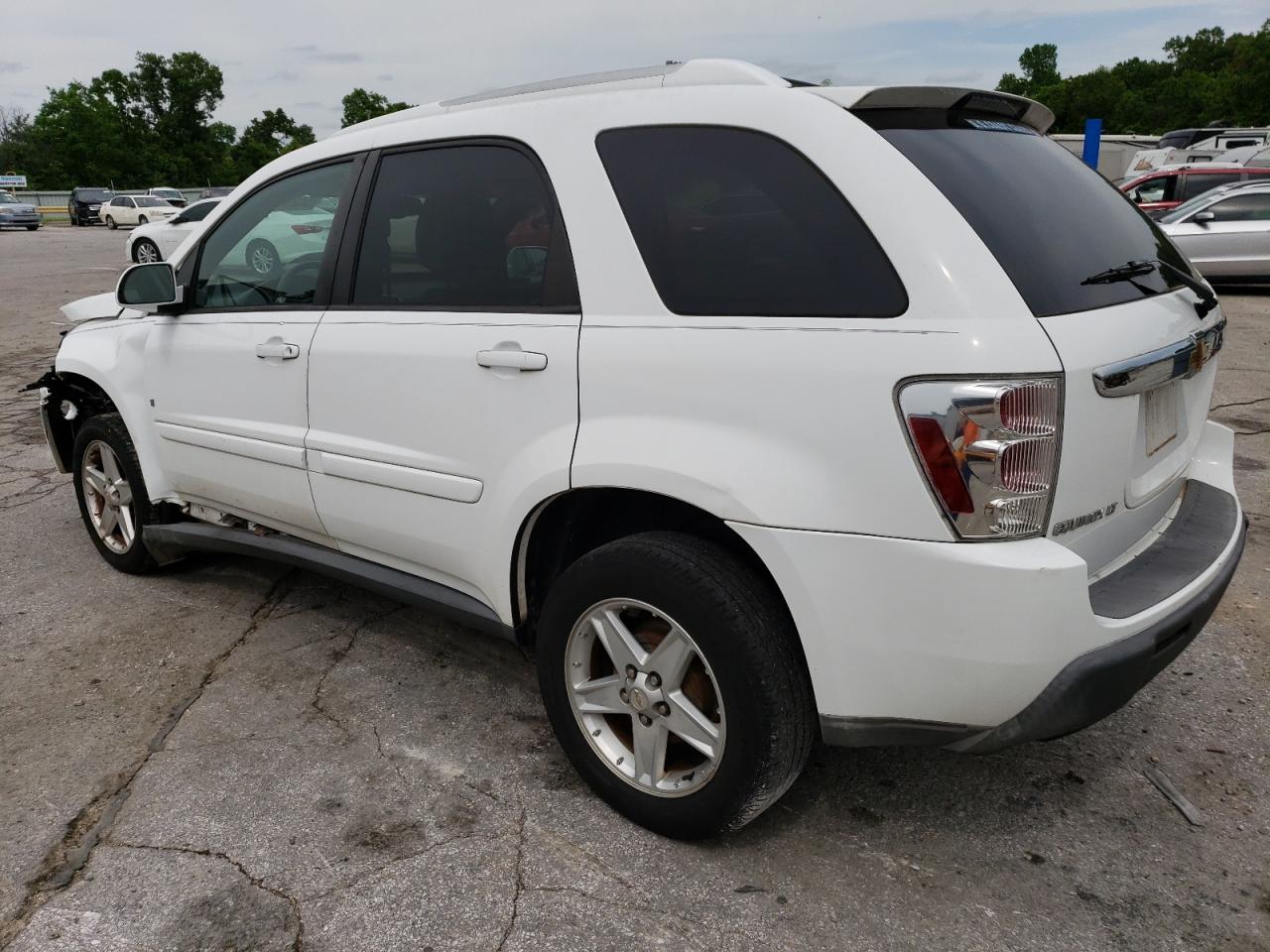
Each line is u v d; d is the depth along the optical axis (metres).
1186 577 2.22
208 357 3.41
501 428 2.51
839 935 2.10
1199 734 2.84
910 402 1.88
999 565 1.85
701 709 2.30
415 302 2.79
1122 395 2.01
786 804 2.56
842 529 1.97
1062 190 2.35
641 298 2.27
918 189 1.99
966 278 1.89
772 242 2.11
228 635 3.66
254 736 2.94
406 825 2.49
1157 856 2.34
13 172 79.31
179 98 79.12
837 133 2.09
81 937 2.13
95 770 2.78
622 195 2.33
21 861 2.39
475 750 2.84
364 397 2.85
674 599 2.18
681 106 2.30
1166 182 14.76
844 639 2.03
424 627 3.70
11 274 18.17
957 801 2.56
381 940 2.11
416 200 2.80
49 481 5.78
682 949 2.06
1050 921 2.13
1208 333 2.39
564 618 2.44
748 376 2.06
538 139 2.51
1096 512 2.06
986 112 2.47
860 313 1.97
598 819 2.50
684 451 2.13
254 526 3.70
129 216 37.12
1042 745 2.81
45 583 4.20
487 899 2.22
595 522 2.65
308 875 2.31
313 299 3.10
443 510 2.72
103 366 3.96
